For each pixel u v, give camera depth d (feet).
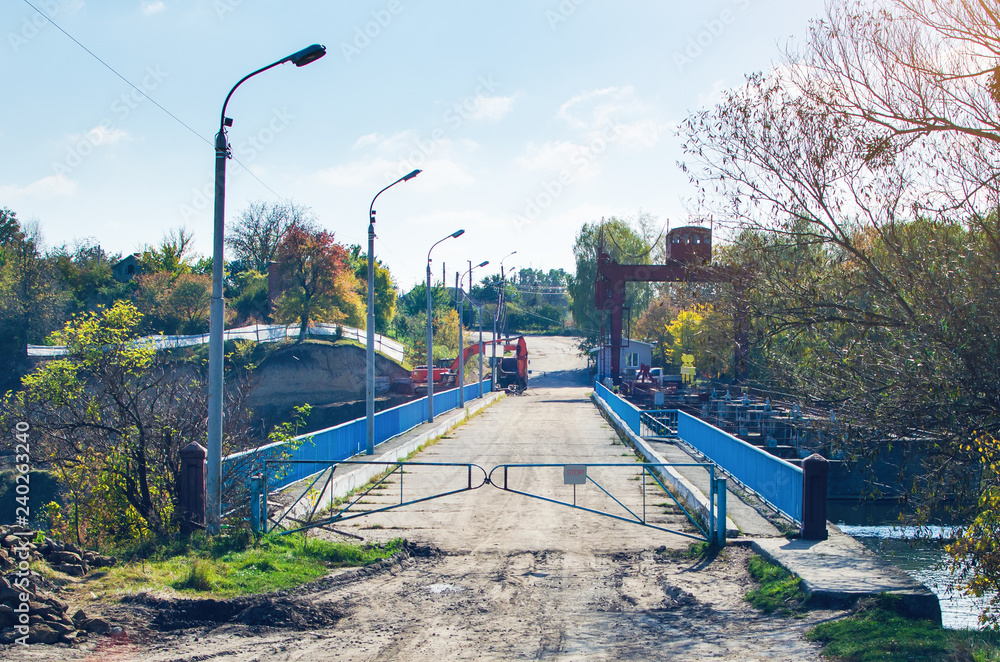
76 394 43.96
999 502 29.50
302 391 206.80
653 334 246.06
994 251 30.91
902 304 32.32
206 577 31.53
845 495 71.10
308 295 224.74
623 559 40.24
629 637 26.84
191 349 182.60
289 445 48.73
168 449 43.52
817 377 35.58
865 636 25.53
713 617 29.60
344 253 232.32
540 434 106.11
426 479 65.87
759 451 53.21
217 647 25.02
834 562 35.22
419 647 25.53
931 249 32.04
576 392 222.48
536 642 26.25
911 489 35.96
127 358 44.68
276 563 35.86
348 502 54.95
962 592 38.06
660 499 56.80
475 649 25.35
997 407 30.60
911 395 31.96
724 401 119.14
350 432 71.46
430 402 111.96
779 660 23.58
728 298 37.06
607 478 66.33
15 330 171.73
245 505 43.80
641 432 97.30
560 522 49.39
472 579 36.17
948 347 30.71
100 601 27.89
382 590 34.04
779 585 32.60
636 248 249.96
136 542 38.65
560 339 394.93
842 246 35.04
